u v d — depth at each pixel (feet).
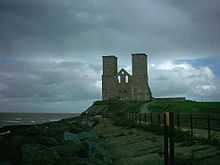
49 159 39.60
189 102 220.43
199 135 64.69
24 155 38.70
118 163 48.49
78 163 40.34
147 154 52.26
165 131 35.83
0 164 35.88
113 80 362.94
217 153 43.96
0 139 42.73
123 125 126.21
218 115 110.32
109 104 332.80
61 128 90.84
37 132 65.26
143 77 357.61
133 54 360.69
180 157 41.45
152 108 217.56
